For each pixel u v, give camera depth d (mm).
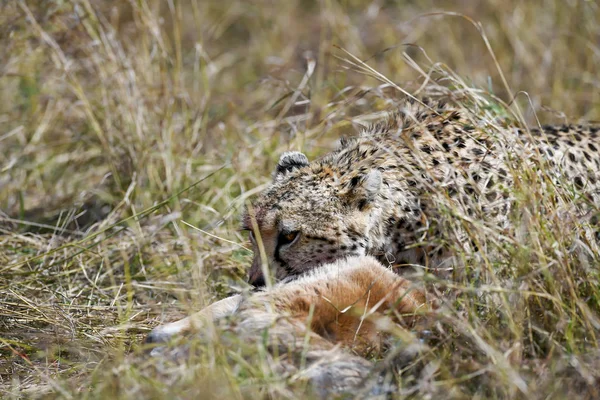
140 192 13648
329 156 11648
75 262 12219
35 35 15273
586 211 10125
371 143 11242
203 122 15219
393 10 21891
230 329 8375
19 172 15016
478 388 8031
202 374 7848
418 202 10664
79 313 10828
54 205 14414
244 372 7922
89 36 15258
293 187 10648
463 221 9469
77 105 15289
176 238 12531
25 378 9242
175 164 14125
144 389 7785
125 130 14383
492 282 8977
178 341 8422
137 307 11062
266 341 8031
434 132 11211
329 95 16406
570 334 8266
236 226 12859
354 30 19641
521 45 18172
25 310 10844
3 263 12227
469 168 10820
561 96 16906
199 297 9977
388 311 8641
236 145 14961
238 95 17922
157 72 15492
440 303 9023
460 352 8469
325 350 8125
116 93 14703
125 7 16266
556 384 7887
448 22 20062
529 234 9211
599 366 8055
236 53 20500
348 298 8984
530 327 8438
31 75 15898
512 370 7805
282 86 15492
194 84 17922
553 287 8664
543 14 19109
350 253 10414
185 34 20688
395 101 11969
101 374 8672
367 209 10492
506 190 9875
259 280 10414
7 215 14102
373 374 7949
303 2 23156
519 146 10438
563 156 11180
